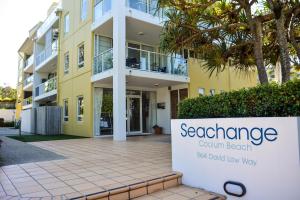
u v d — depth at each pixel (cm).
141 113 1412
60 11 1691
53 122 1498
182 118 454
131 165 498
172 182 416
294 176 297
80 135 1317
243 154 348
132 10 1081
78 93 1370
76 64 1414
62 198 311
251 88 353
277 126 314
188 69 1347
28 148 784
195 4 570
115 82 1027
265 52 688
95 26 1207
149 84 1358
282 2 505
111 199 337
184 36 615
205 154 400
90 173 436
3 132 1778
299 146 295
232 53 665
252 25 561
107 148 761
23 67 2816
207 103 410
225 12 638
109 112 1280
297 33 614
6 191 341
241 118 353
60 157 604
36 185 367
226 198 366
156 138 1089
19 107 2925
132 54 1216
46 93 1898
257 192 331
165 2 569
